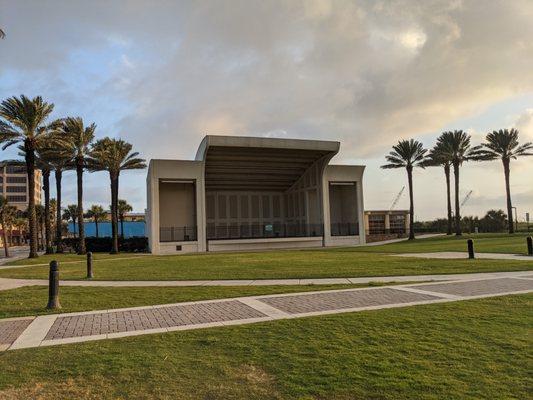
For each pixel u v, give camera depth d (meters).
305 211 54.44
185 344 6.87
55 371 5.71
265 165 51.38
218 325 8.17
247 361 5.91
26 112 39.41
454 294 11.00
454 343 6.45
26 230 135.88
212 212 54.97
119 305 10.84
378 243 54.75
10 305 11.39
